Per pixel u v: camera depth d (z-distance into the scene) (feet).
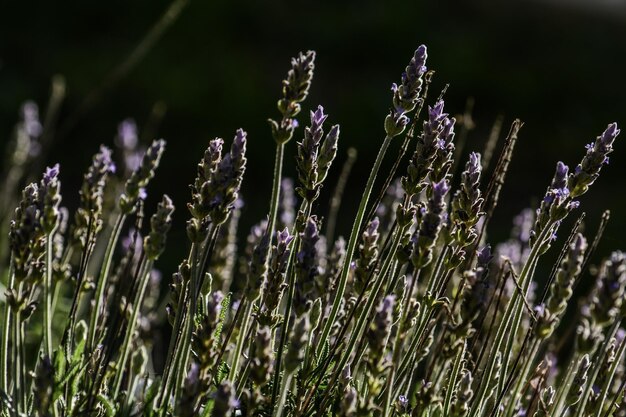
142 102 11.55
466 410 3.77
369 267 3.90
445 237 3.88
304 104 11.54
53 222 3.78
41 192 3.79
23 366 3.81
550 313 3.76
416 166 3.83
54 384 3.76
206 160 3.82
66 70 11.94
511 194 10.81
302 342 3.64
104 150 4.00
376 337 3.67
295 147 11.04
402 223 3.84
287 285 3.82
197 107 11.53
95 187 3.99
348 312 3.99
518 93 12.64
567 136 12.20
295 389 4.01
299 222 3.87
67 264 4.09
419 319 3.96
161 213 3.82
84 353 3.95
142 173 3.87
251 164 10.92
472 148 11.44
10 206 5.74
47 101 11.60
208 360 3.70
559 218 3.82
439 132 3.82
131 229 7.04
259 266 3.73
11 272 3.83
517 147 11.88
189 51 12.72
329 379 3.95
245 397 3.75
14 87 11.58
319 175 3.85
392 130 3.84
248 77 12.21
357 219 3.87
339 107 11.53
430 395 3.78
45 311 3.81
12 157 5.98
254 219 9.62
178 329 3.83
